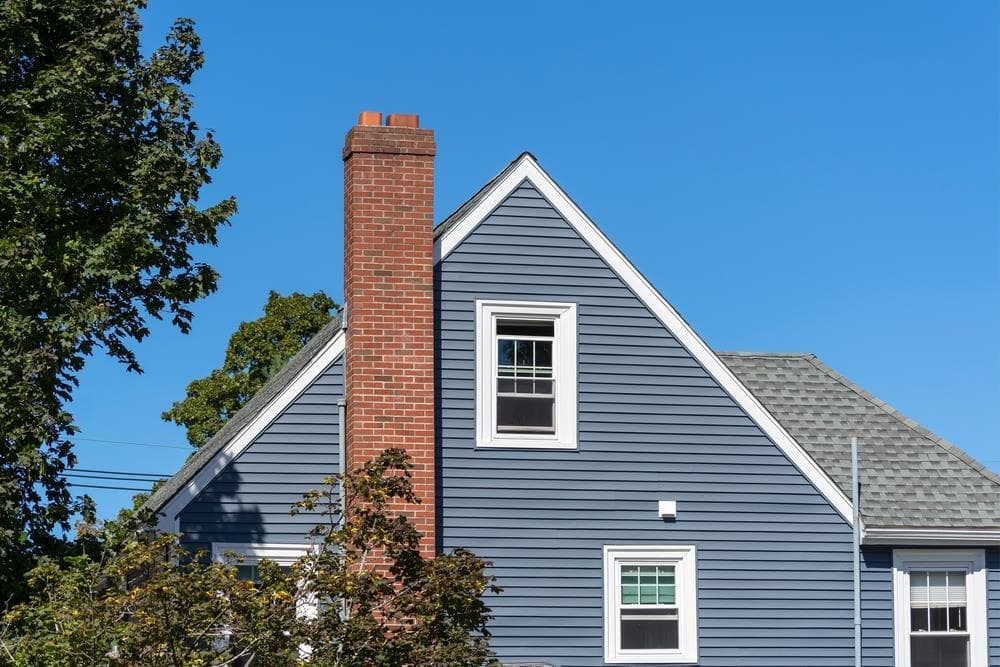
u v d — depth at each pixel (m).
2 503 23.44
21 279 23.98
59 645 17.36
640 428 23.52
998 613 24.45
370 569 19.47
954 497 24.70
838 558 23.94
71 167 24.86
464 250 23.38
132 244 24.69
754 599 23.52
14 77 25.33
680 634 23.20
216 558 21.61
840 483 24.61
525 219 23.62
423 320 22.70
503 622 22.58
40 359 23.61
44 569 18.72
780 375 27.12
